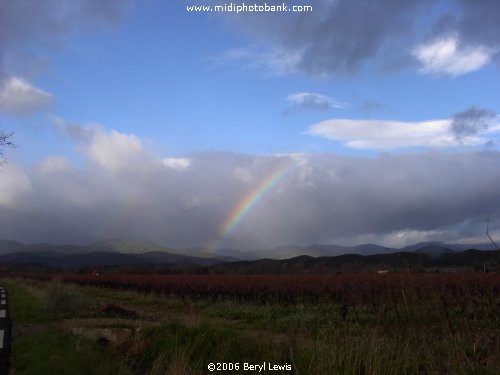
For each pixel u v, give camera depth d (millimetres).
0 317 20656
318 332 10258
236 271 76812
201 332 11273
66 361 9953
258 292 30250
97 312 23406
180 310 28172
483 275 21062
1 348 12328
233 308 24969
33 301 29172
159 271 91562
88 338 13734
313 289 24625
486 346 7375
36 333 14711
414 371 7246
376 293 14297
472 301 15250
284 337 11047
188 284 36688
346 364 7523
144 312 26859
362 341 8148
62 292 26219
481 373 6840
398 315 8203
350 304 17594
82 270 121875
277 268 64125
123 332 14070
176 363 8961
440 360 7238
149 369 9938
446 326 7812
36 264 171750
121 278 56688
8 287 55188
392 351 7578
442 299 8211
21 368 10219
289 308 23625
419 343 7738
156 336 11773
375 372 7094
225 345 10398
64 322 19562
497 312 13508
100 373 9305
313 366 7922
